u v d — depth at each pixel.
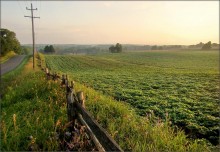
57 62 85.19
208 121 10.48
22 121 7.54
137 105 13.61
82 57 114.50
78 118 6.13
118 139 6.10
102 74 41.88
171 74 41.34
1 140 5.97
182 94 18.14
